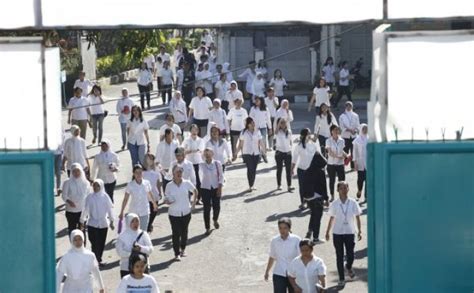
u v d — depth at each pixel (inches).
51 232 541.6
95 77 2834.6
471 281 547.5
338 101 2432.3
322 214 1288.1
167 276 1142.3
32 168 540.7
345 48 2694.4
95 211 1155.9
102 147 1384.1
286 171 1552.7
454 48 561.3
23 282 540.7
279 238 933.8
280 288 932.6
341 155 1459.2
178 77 2610.7
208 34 3366.1
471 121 561.3
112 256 1222.9
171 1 560.7
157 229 1349.7
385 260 548.7
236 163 1780.3
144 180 1197.1
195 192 1272.1
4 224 539.2
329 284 1096.8
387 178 548.7
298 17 563.2
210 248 1256.2
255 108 1768.0
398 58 562.3
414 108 561.6
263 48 2701.8
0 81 548.7
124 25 558.3
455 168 549.3
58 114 578.9
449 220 549.3
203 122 1856.5
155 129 2164.1
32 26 552.7
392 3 559.2
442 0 556.1
